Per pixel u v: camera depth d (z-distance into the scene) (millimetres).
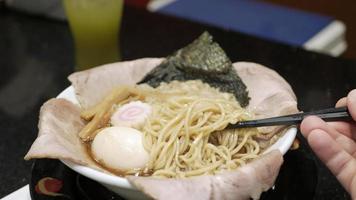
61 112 416
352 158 359
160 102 455
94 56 612
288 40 813
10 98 597
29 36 759
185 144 413
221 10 923
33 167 421
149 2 1003
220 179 322
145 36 750
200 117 424
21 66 675
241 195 325
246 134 415
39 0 784
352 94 359
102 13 574
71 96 447
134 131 409
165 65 488
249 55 687
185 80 488
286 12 917
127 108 440
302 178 410
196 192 315
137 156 393
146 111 436
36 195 392
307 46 798
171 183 317
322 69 641
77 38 607
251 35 746
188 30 766
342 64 651
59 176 414
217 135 424
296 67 650
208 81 479
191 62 480
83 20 579
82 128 429
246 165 333
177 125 418
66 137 395
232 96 458
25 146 505
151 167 397
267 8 935
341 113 367
